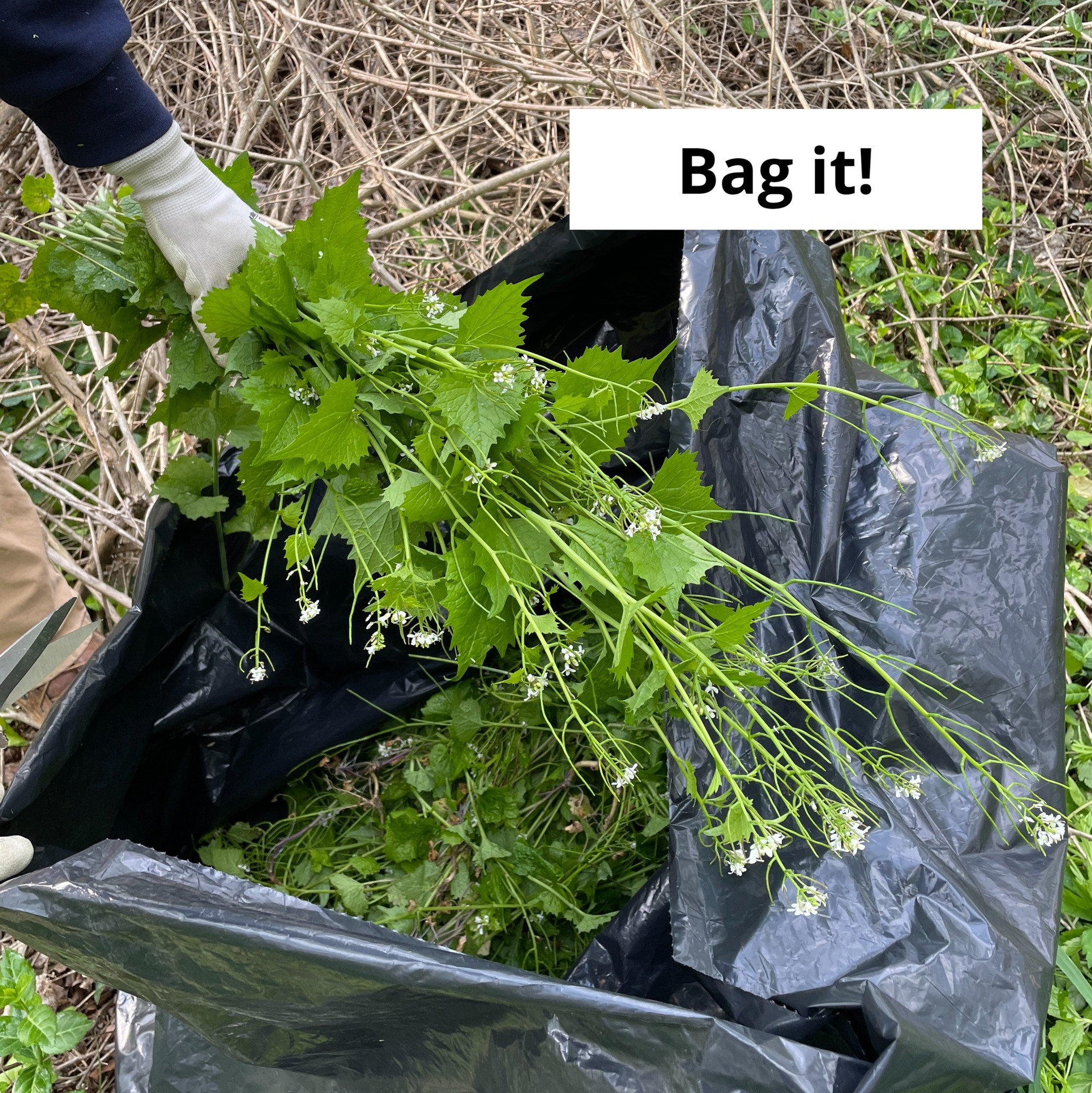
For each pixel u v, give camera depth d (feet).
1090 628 4.74
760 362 3.72
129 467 5.24
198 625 4.20
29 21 2.58
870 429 3.79
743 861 2.55
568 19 6.75
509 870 4.14
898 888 2.87
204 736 4.47
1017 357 5.56
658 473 2.88
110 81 2.83
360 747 4.80
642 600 2.54
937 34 6.79
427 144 6.01
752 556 3.64
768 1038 2.49
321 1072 3.17
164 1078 3.32
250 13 6.72
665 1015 2.47
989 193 6.34
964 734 3.25
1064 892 3.88
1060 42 6.63
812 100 6.66
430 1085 2.97
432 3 6.21
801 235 3.88
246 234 3.24
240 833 4.60
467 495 2.73
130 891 2.54
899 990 2.65
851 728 3.29
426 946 2.55
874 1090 2.46
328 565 4.41
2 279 3.28
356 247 2.96
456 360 2.65
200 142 5.91
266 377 2.89
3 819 3.03
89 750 3.60
